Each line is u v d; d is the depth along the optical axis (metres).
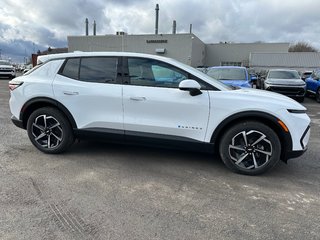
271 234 2.61
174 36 40.41
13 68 26.91
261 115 3.73
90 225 2.68
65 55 4.48
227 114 3.80
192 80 3.76
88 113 4.29
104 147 5.02
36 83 4.46
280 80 13.17
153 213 2.92
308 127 3.82
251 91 4.11
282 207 3.10
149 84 4.05
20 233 2.53
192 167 4.20
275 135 3.76
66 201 3.12
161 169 4.11
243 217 2.88
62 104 4.35
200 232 2.62
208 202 3.17
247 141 3.87
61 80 4.38
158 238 2.52
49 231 2.57
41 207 2.97
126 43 42.84
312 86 14.04
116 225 2.69
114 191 3.38
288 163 4.46
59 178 3.71
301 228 2.71
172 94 3.94
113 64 4.21
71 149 4.88
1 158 4.38
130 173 3.94
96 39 44.06
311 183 3.73
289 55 32.97
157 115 4.02
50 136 4.57
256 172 3.88
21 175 3.77
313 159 4.68
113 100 4.13
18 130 6.08
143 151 4.85
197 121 3.91
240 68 10.36
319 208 3.09
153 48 41.66
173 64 4.02
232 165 3.95
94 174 3.87
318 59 32.16
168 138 4.02
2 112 8.30
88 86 4.24
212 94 3.86
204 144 3.96
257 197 3.31
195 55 42.56
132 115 4.11
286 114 3.71
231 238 2.54
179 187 3.54
